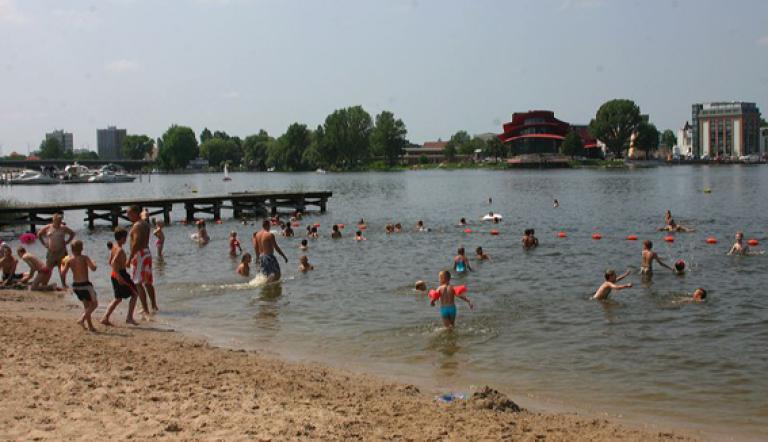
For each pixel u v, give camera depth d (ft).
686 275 74.02
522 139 652.48
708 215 151.33
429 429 29.53
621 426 31.89
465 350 45.85
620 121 610.65
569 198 220.64
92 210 144.05
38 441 25.73
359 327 52.34
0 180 453.58
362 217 161.58
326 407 32.32
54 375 35.37
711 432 31.55
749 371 41.01
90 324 49.19
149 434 27.04
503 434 29.25
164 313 56.95
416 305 60.03
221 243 110.01
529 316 55.21
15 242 118.83
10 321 50.26
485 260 87.04
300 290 67.31
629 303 59.82
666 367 41.91
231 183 427.74
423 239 111.96
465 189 294.46
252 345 47.14
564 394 37.14
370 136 627.87
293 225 138.72
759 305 58.59
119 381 34.96
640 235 114.73
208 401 32.22
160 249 91.50
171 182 472.44
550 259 87.66
